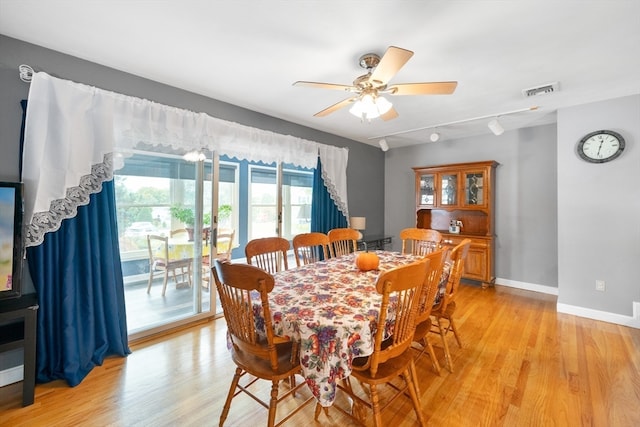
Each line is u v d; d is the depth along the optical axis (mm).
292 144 3691
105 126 2170
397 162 5418
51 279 1991
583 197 3092
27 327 1742
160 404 1783
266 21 1748
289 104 3137
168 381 2006
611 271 2959
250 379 2037
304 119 3682
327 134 4348
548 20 1714
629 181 2855
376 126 4008
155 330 2635
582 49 2039
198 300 2984
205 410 1740
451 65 2270
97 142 2156
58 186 1959
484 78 2490
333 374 1282
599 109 3000
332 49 2053
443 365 2217
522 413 1704
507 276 4246
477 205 4141
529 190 4055
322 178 4156
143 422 1637
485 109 3283
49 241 1982
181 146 2643
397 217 5430
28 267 1985
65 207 2000
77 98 2053
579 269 3133
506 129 4180
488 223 4051
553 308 3363
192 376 2066
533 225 4027
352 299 1575
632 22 1728
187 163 2861
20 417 1658
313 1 1571
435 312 2150
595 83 2594
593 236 3047
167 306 2795
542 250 3971
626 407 1738
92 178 2143
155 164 2662
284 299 1584
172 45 2014
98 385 1950
